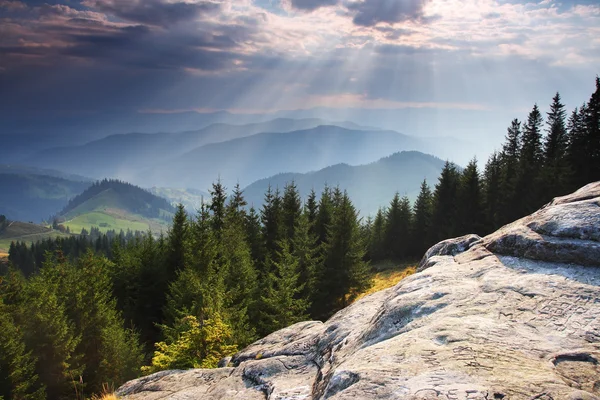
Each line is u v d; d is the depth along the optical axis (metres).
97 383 32.59
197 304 26.17
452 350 5.90
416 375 5.37
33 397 29.16
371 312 10.97
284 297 31.30
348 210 46.09
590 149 46.72
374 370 5.74
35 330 31.88
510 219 53.06
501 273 8.56
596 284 7.09
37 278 43.69
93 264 38.97
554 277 7.69
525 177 51.91
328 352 9.95
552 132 57.25
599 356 5.37
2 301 35.78
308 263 41.78
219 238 44.69
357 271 43.97
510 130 65.50
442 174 67.06
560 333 6.07
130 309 45.19
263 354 12.08
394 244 78.12
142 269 45.56
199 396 10.52
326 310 43.72
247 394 9.82
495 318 6.79
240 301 34.94
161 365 18.27
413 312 8.00
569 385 4.86
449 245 11.84
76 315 35.81
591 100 46.69
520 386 4.74
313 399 7.56
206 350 18.48
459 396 4.70
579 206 9.02
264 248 51.81
